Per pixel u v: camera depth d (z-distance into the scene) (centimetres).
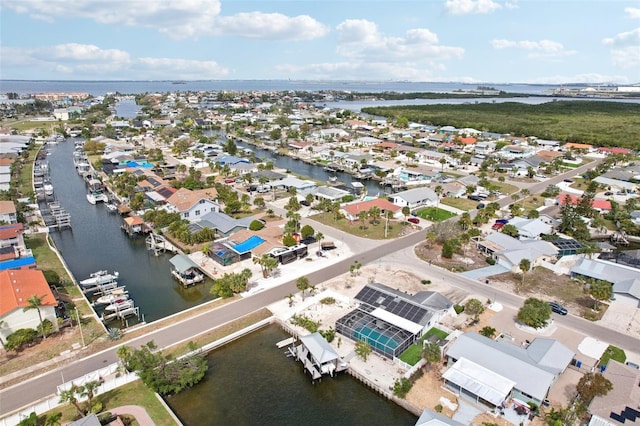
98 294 7806
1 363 5709
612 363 5409
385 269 8612
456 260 9056
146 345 6009
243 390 5384
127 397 5103
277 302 7325
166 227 10788
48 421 4597
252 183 15238
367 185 16138
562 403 4966
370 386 5434
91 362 5747
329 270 8581
